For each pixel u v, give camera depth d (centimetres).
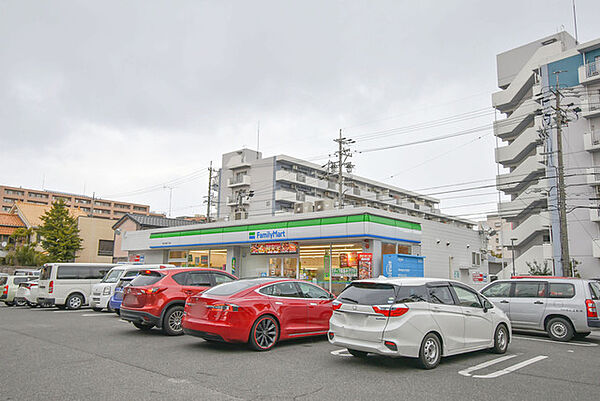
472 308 795
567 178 2983
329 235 1961
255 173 5159
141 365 700
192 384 586
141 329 1135
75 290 1731
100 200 9925
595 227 2839
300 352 834
